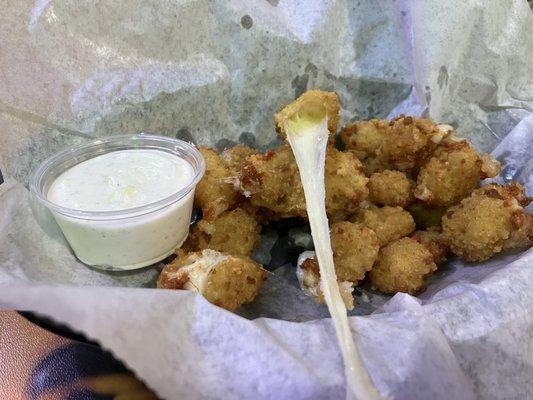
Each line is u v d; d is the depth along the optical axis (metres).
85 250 0.18
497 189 0.19
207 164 0.20
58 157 0.19
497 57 0.23
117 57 0.19
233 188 0.20
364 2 0.23
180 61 0.21
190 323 0.13
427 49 0.23
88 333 0.11
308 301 0.18
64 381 0.14
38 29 0.18
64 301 0.12
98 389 0.13
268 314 0.17
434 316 0.14
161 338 0.12
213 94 0.22
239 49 0.21
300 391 0.12
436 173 0.20
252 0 0.21
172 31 0.20
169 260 0.19
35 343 0.15
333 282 0.15
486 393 0.13
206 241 0.19
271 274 0.19
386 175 0.21
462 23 0.22
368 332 0.13
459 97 0.24
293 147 0.19
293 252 0.20
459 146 0.21
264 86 0.22
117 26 0.19
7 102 0.18
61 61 0.18
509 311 0.14
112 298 0.12
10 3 0.17
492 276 0.15
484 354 0.13
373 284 0.19
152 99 0.20
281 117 0.20
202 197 0.20
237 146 0.22
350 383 0.12
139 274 0.19
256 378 0.12
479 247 0.18
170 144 0.20
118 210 0.17
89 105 0.19
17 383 0.14
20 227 0.17
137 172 0.19
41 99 0.18
